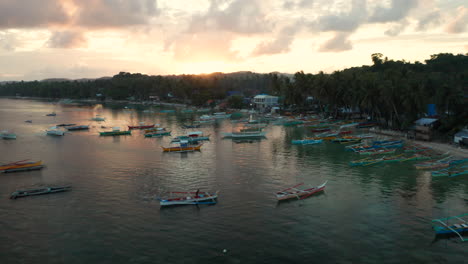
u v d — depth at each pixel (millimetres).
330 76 179625
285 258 41500
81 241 45906
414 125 122625
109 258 41750
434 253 42344
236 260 41156
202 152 102625
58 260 41344
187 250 43500
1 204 58781
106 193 64125
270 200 60156
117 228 49594
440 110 113188
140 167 83750
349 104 167625
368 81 142375
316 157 93750
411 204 57562
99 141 123812
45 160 92000
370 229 48656
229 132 136875
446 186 66438
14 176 76312
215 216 53531
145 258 41719
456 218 51688
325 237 46500
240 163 87500
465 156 87125
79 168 82938
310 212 54781
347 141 117062
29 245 44906
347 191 64500
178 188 66812
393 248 43531
